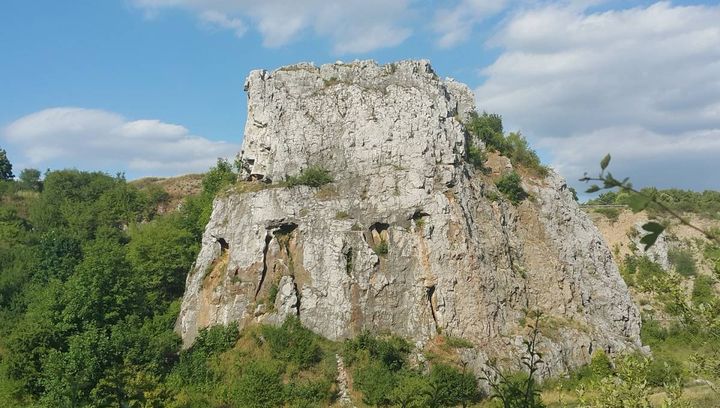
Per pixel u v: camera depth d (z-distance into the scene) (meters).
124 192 82.31
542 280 49.81
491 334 44.72
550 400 37.00
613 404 16.28
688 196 84.19
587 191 6.88
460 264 46.31
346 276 45.41
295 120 52.19
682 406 16.23
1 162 104.81
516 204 52.88
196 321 46.88
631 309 52.38
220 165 68.12
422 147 50.28
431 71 56.94
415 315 44.78
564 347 44.94
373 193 48.75
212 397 38.34
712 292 46.41
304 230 47.34
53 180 84.06
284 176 50.38
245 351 42.25
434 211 47.62
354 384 39.81
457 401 36.44
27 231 75.44
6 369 40.66
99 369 37.00
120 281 46.34
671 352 48.25
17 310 52.81
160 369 40.44
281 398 37.81
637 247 71.06
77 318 43.00
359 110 52.06
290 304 44.44
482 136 57.47
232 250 47.62
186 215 66.38
